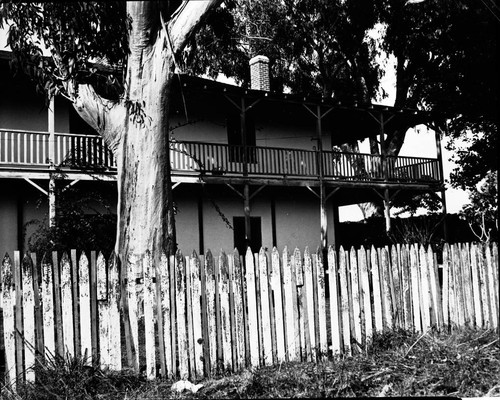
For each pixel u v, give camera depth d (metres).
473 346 6.75
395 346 6.79
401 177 22.72
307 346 6.68
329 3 27.23
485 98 22.84
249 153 20.16
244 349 6.37
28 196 16.92
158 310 6.00
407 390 5.34
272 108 22.16
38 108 17.20
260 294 6.52
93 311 5.83
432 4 24.77
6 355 5.41
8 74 16.38
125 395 5.36
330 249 7.03
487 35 22.91
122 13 10.33
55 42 10.45
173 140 17.80
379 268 7.50
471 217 24.28
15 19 10.34
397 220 25.14
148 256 6.06
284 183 19.88
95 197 16.53
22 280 5.56
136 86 10.59
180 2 11.95
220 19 22.38
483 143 24.50
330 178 20.91
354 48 28.91
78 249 14.02
